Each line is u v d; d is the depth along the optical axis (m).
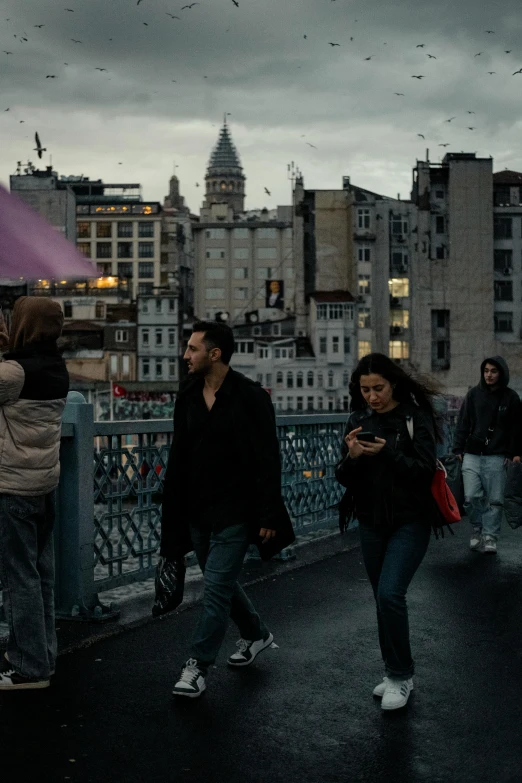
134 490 6.87
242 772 3.78
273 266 128.75
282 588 7.51
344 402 104.50
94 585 6.37
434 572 8.43
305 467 10.26
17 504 4.68
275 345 105.19
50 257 5.13
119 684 4.92
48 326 4.70
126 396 96.81
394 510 4.69
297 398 104.94
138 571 6.91
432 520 4.68
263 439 4.77
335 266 108.94
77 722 4.33
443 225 108.50
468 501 9.71
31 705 4.56
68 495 6.24
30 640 4.79
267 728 4.30
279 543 4.77
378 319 106.94
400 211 107.88
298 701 4.70
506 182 111.06
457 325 107.88
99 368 104.19
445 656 5.58
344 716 4.48
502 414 9.47
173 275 119.69
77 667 5.21
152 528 7.10
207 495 4.81
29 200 111.56
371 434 4.64
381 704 4.61
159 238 131.50
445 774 3.79
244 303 129.00
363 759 3.94
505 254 109.69
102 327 104.69
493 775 3.78
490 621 6.49
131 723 4.33
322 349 104.56
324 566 8.50
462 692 4.88
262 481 4.75
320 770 3.82
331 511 10.93
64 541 6.29
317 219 109.19
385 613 4.58
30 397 4.62
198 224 129.62
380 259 107.50
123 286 124.69
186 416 4.88
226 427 4.76
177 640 5.80
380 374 4.71
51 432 4.72
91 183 139.38
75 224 117.12
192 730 4.25
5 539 4.73
